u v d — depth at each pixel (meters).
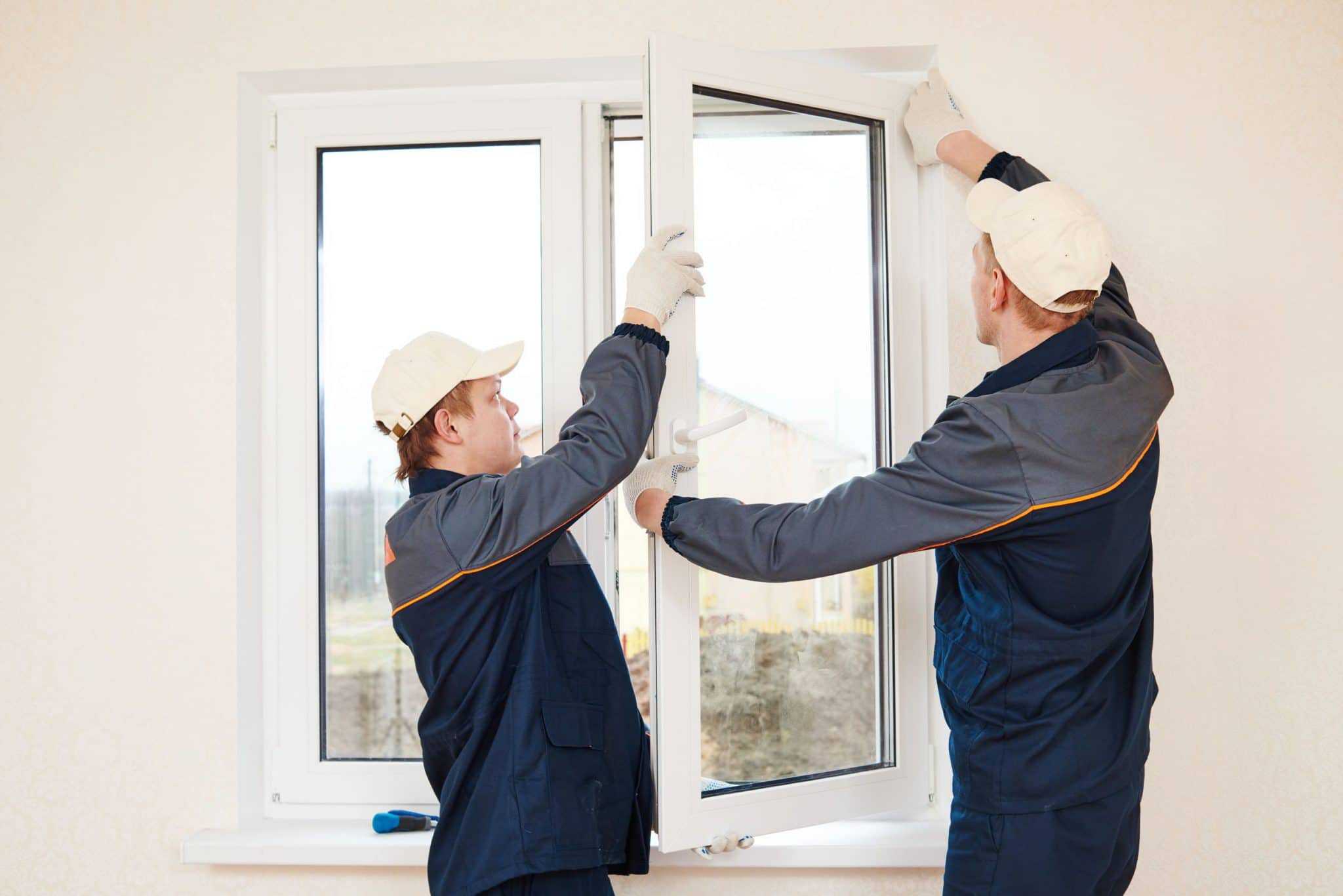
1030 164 1.77
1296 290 1.76
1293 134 1.77
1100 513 1.23
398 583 1.38
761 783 1.65
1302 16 1.77
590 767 1.38
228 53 1.85
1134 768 1.34
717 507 1.38
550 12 1.82
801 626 1.71
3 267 1.85
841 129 1.76
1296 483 1.76
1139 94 1.77
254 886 1.79
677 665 1.54
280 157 1.95
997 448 1.23
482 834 1.32
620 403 1.33
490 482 1.36
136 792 1.82
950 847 1.36
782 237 1.70
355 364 1.96
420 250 1.96
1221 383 1.76
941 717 1.84
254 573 1.89
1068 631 1.28
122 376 1.84
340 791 1.91
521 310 1.95
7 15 1.87
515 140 1.94
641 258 1.48
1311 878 1.74
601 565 1.93
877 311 1.78
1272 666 1.75
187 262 1.84
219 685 1.82
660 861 1.71
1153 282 1.77
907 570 1.81
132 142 1.85
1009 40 1.79
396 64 1.83
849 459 1.75
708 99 1.63
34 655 1.83
